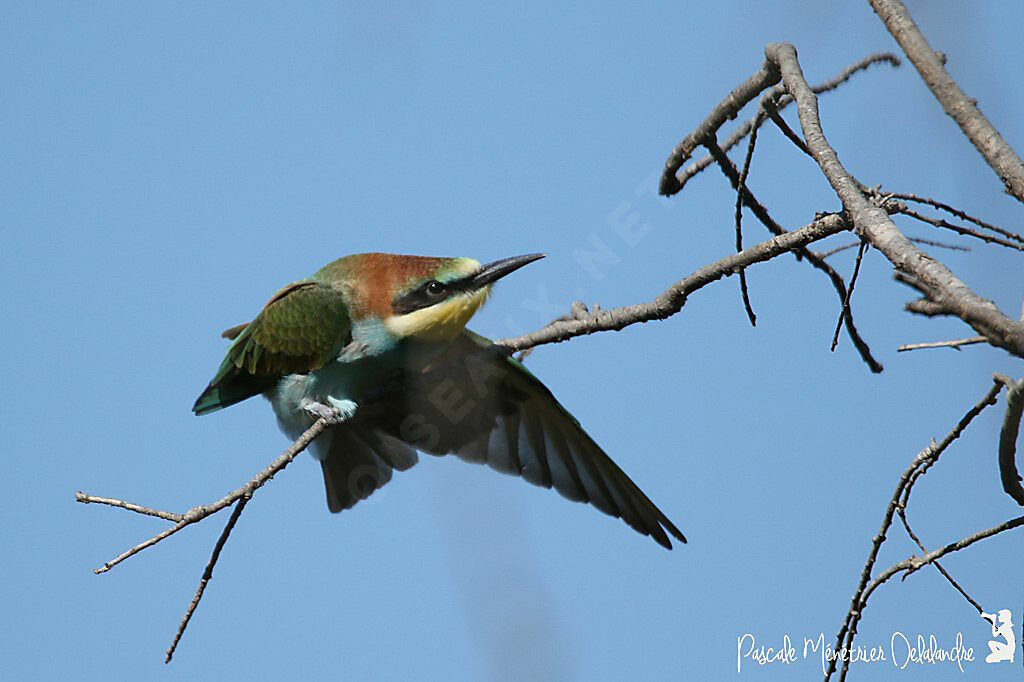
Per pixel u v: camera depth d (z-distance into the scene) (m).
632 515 9.70
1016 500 5.45
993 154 5.45
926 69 5.69
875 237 5.07
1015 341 4.11
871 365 7.63
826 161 5.73
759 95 7.01
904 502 6.08
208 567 7.00
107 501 6.53
